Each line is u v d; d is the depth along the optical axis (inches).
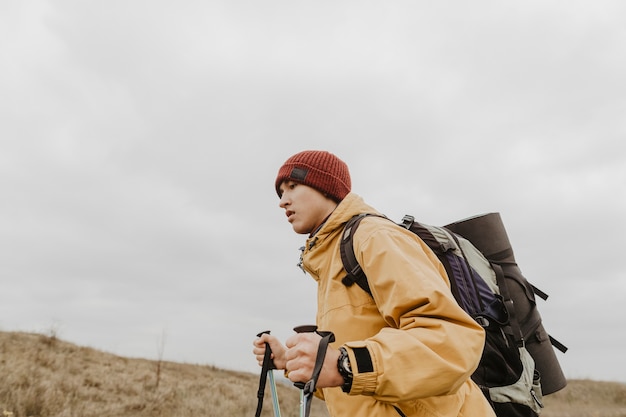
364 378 42.0
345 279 56.7
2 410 289.9
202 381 710.5
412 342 44.1
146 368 725.3
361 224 58.5
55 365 538.3
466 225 91.0
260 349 71.2
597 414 529.0
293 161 75.6
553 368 87.1
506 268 88.5
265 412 493.7
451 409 50.6
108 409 378.3
